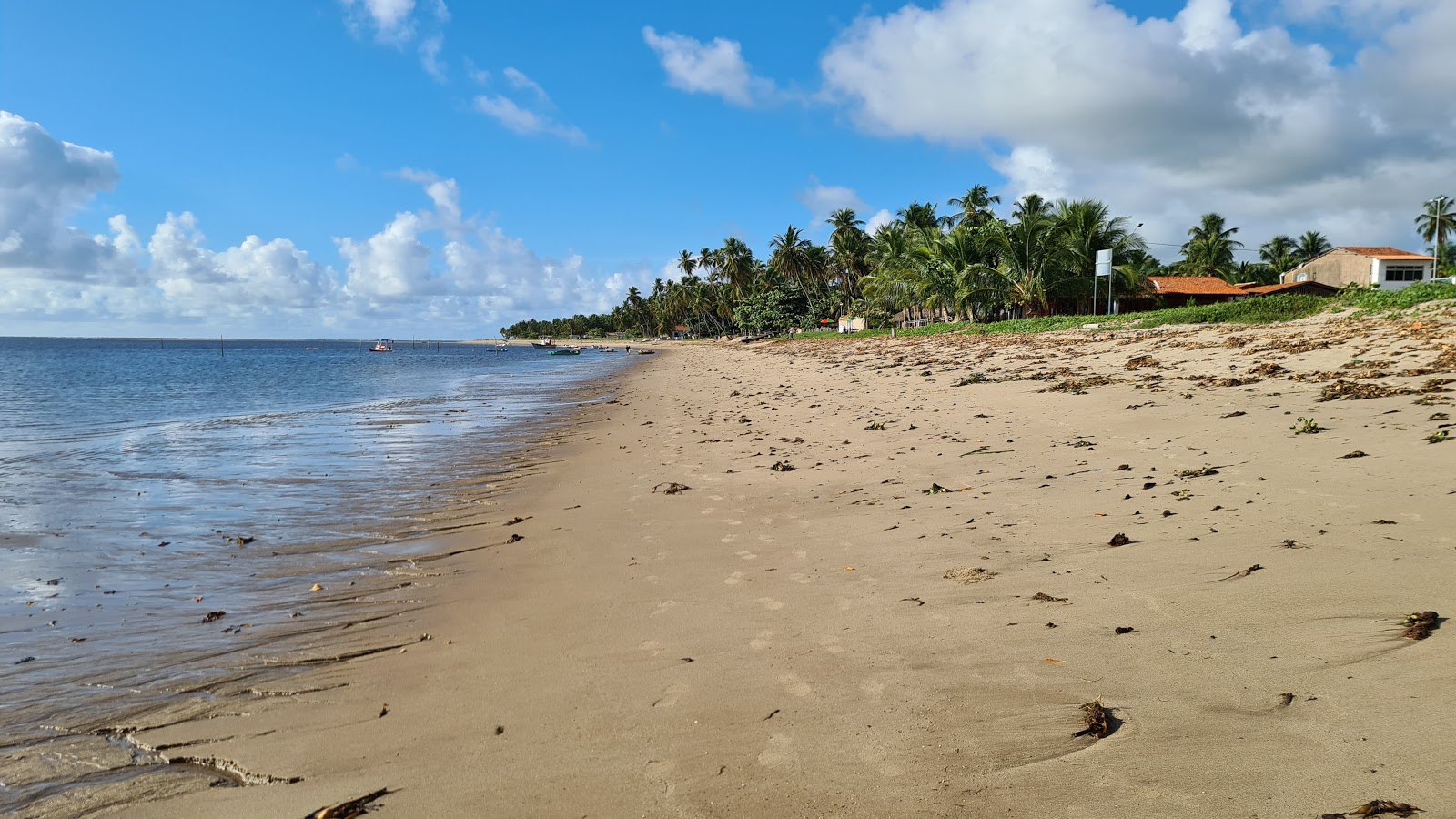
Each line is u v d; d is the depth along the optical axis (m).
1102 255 42.19
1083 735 3.01
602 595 5.40
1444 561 4.27
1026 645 3.92
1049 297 47.03
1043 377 17.36
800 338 84.88
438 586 5.90
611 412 19.89
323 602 5.62
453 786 3.03
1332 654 3.42
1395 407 9.05
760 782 2.89
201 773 3.30
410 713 3.74
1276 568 4.52
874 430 12.45
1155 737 2.94
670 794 2.85
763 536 6.69
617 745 3.26
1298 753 2.74
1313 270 63.56
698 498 8.48
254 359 97.88
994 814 2.58
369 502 9.14
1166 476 7.24
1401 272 58.09
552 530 7.48
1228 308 27.67
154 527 8.01
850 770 2.92
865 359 32.47
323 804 2.98
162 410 23.66
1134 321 30.59
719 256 112.81
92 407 24.89
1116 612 4.20
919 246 53.00
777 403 18.69
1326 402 10.01
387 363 78.69
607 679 3.96
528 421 18.38
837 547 6.15
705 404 20.33
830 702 3.50
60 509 8.92
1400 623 3.59
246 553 6.98
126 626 5.18
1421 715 2.86
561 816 2.77
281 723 3.73
